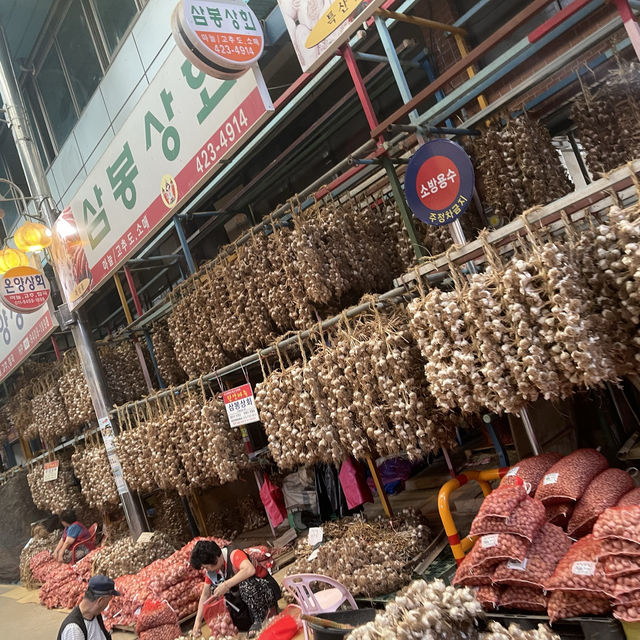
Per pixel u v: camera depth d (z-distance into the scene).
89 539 7.90
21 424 10.22
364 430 4.02
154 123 4.96
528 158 4.05
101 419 7.50
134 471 6.60
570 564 2.41
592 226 2.80
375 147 4.20
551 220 2.89
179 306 5.98
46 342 11.62
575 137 5.08
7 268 7.46
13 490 10.63
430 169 3.40
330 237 4.64
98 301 10.80
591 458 2.93
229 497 7.88
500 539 2.65
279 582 4.89
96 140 9.64
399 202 3.97
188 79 4.49
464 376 3.10
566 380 2.84
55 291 11.15
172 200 4.96
